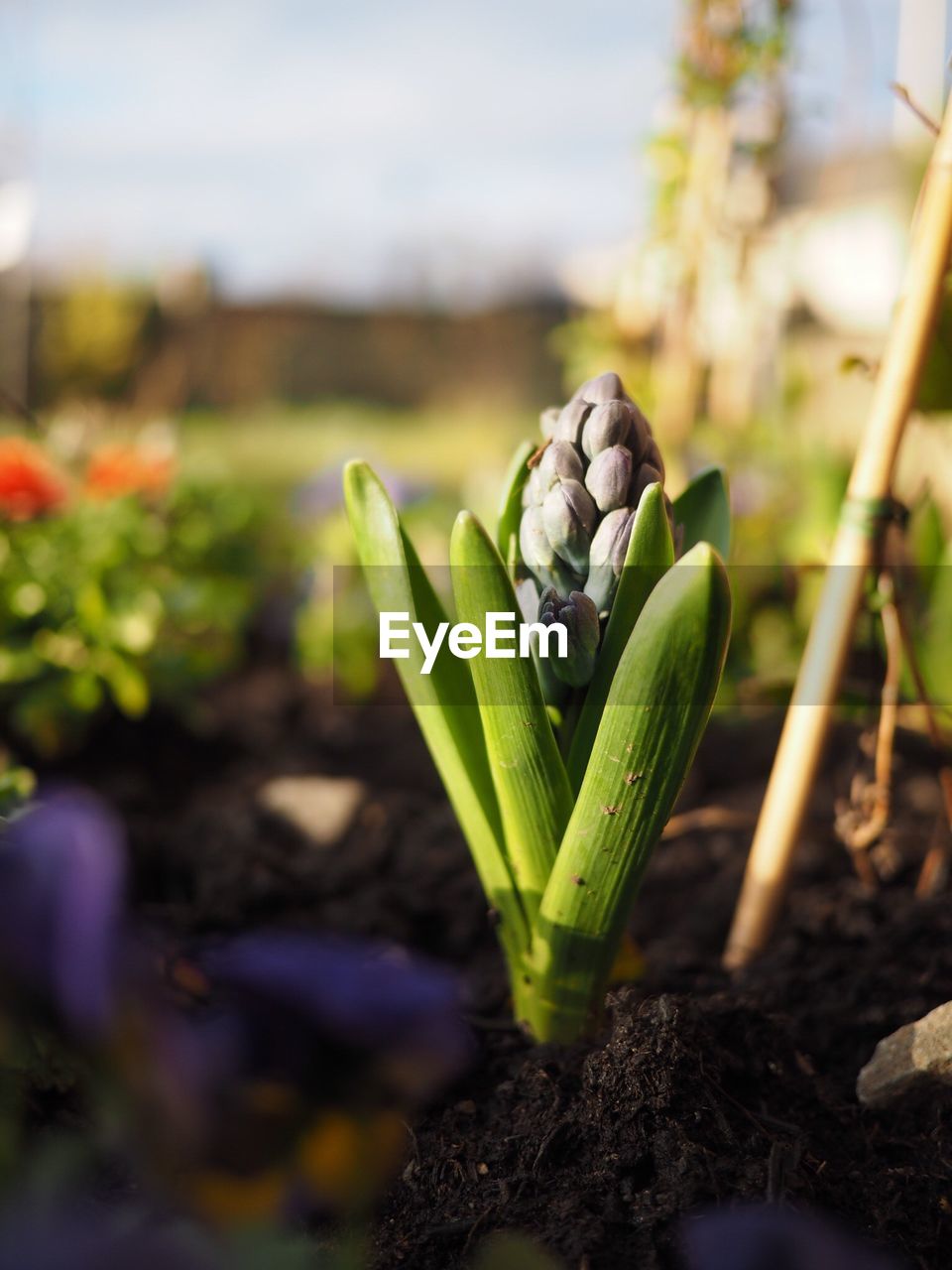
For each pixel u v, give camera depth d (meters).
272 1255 0.14
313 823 0.44
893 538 0.33
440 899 0.40
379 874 0.41
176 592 0.57
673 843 0.44
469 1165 0.24
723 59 0.60
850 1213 0.23
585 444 0.25
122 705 0.54
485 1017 0.31
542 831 0.26
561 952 0.27
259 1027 0.14
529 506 0.26
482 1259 0.22
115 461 0.64
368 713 0.64
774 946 0.35
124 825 0.44
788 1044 0.28
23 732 0.56
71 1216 0.15
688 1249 0.21
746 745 0.56
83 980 0.12
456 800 0.27
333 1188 0.15
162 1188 0.14
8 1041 0.21
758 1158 0.24
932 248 0.30
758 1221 0.17
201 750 0.59
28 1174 0.18
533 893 0.27
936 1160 0.25
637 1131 0.24
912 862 0.40
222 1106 0.14
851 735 0.51
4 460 0.56
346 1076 0.15
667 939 0.37
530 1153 0.24
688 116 0.64
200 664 0.57
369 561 0.26
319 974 0.15
